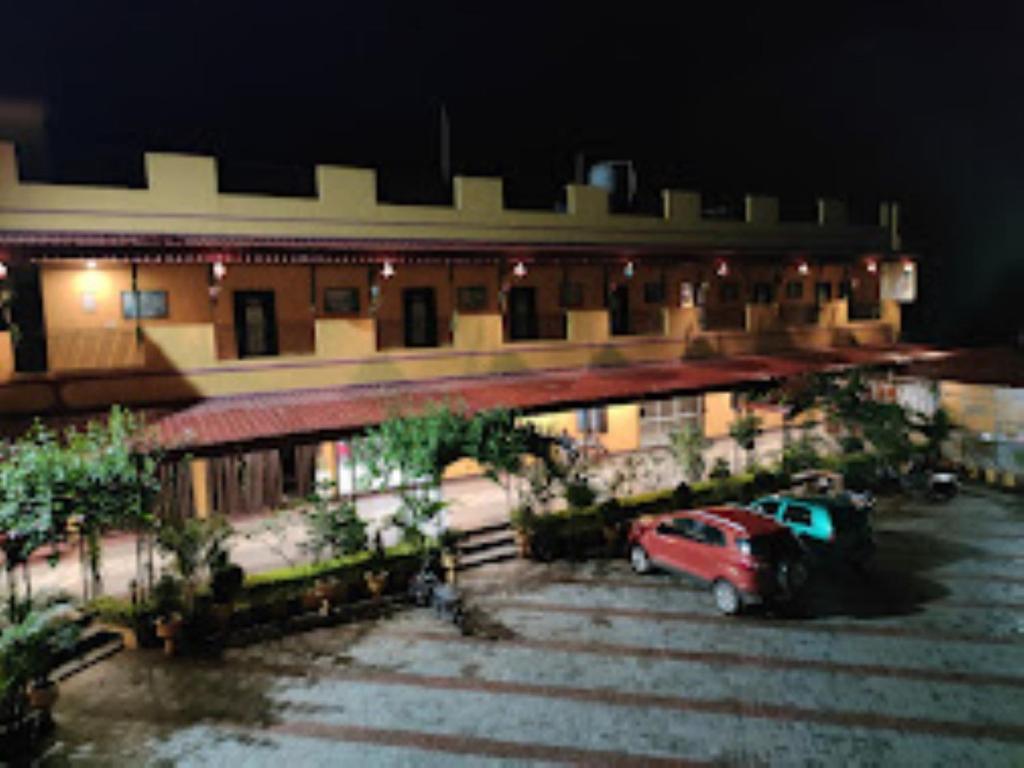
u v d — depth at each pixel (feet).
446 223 66.28
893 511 66.49
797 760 31.19
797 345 90.84
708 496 64.03
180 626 40.75
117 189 52.65
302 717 34.83
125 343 53.88
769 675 38.19
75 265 52.16
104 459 38.86
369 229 62.59
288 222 59.00
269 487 59.11
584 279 76.13
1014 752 31.55
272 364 58.49
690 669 38.88
